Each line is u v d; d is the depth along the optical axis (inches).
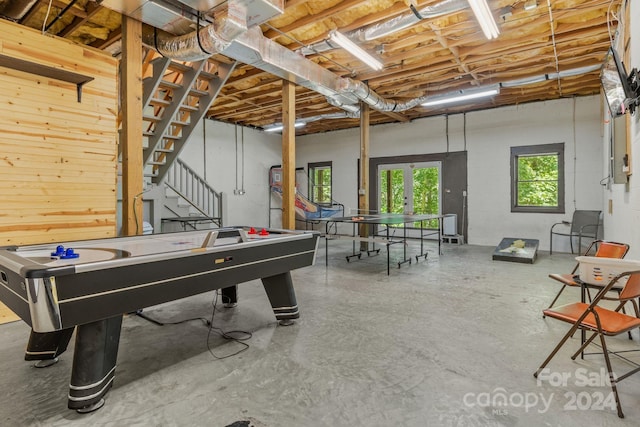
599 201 264.5
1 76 117.8
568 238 275.7
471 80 238.5
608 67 147.1
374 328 118.6
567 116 275.7
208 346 105.3
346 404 75.6
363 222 211.0
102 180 141.3
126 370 90.8
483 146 312.3
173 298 82.3
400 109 263.1
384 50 182.7
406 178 354.0
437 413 72.1
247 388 82.2
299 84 199.5
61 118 130.4
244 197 382.3
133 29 131.0
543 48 189.2
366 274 199.8
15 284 67.9
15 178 121.3
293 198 202.5
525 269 211.5
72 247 93.7
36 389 81.7
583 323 80.9
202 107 209.5
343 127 388.5
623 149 139.9
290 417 71.3
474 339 109.0
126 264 72.8
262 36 159.0
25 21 151.8
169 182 288.8
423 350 101.6
